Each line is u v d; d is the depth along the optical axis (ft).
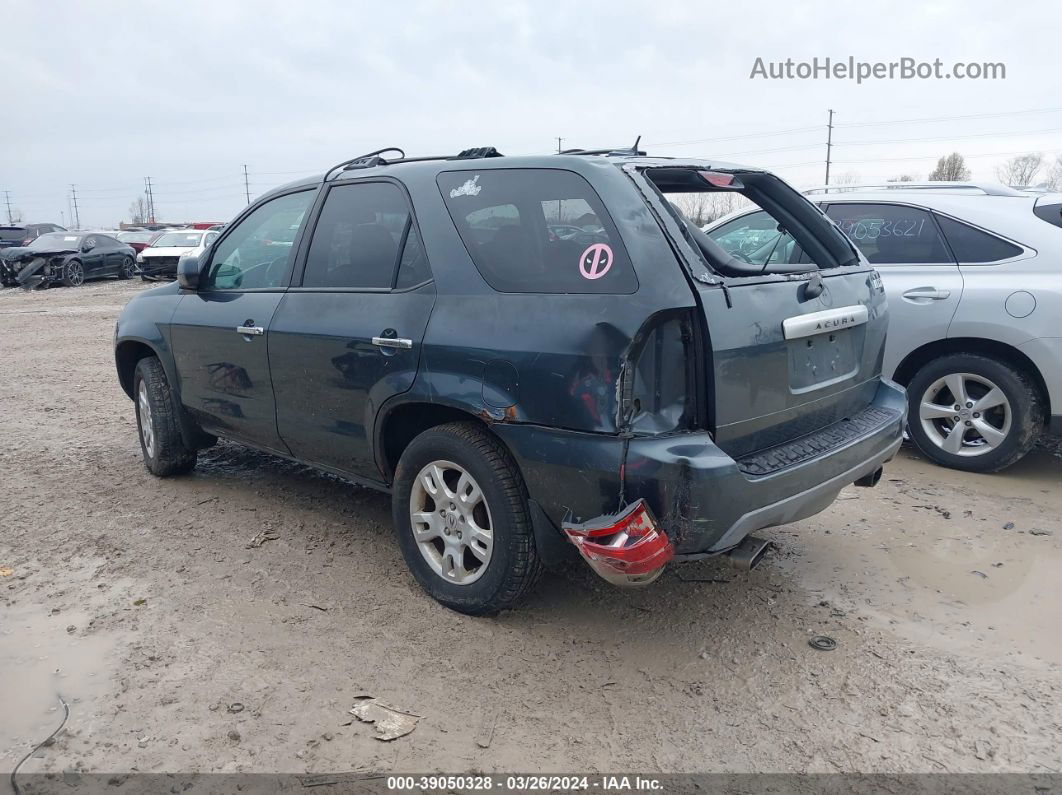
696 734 9.58
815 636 11.66
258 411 14.84
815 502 11.26
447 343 11.30
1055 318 16.56
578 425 10.04
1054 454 19.67
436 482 12.03
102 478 18.28
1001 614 12.28
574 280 10.40
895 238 19.02
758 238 18.93
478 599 11.68
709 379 9.82
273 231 15.01
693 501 9.59
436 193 12.23
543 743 9.41
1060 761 9.12
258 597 12.69
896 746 9.37
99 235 83.41
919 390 18.47
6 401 26.48
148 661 10.91
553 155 11.42
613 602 12.60
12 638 11.50
